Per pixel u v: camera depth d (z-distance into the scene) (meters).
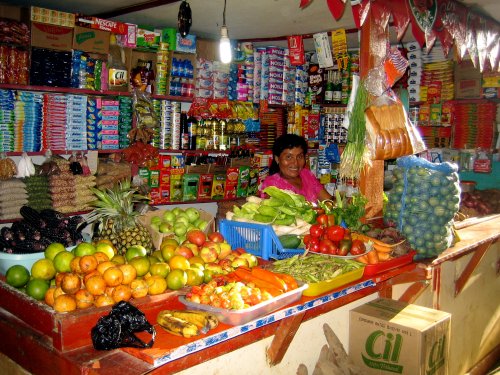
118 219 2.53
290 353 2.47
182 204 5.52
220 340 1.78
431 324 2.57
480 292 4.09
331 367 2.58
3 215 4.05
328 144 6.23
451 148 5.84
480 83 5.56
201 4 4.00
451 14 3.66
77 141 4.44
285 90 5.91
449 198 2.94
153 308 1.91
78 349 1.72
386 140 2.94
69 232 2.33
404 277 2.92
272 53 5.74
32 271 1.97
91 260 1.88
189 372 1.96
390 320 2.62
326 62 5.07
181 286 2.04
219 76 5.40
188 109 5.64
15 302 1.92
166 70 4.98
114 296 1.83
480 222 4.20
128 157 4.75
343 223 2.88
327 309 2.45
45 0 4.10
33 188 4.20
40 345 1.76
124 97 4.78
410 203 2.99
